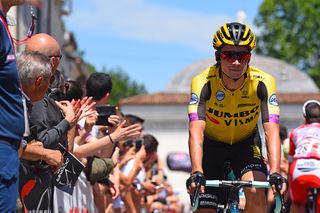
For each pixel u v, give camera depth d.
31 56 7.81
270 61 69.44
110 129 11.77
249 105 9.55
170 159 30.28
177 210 24.03
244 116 9.59
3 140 6.49
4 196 6.45
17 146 6.67
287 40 85.25
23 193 8.04
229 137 9.75
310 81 67.81
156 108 51.06
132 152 14.47
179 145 50.78
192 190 8.50
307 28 85.12
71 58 38.06
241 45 8.98
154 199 18.97
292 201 14.88
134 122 15.62
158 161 19.69
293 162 14.80
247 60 9.15
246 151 9.80
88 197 10.88
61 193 9.43
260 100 9.55
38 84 7.75
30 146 7.76
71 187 9.05
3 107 6.50
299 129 14.92
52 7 27.75
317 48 85.56
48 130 8.45
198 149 9.02
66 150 8.94
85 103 9.77
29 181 8.12
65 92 10.61
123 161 14.32
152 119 50.97
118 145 13.91
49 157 7.93
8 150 6.51
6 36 6.50
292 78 67.38
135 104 51.03
